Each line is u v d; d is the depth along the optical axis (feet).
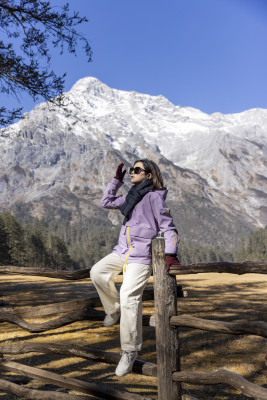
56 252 354.95
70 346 12.41
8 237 267.59
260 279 48.29
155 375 10.69
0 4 26.05
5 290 37.60
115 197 11.71
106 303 11.25
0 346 13.88
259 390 8.82
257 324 8.84
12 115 26.81
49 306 12.67
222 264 9.38
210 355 18.62
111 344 20.17
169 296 10.34
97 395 11.69
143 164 10.98
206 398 13.85
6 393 13.74
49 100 27.32
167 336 10.36
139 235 10.62
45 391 12.67
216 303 30.99
